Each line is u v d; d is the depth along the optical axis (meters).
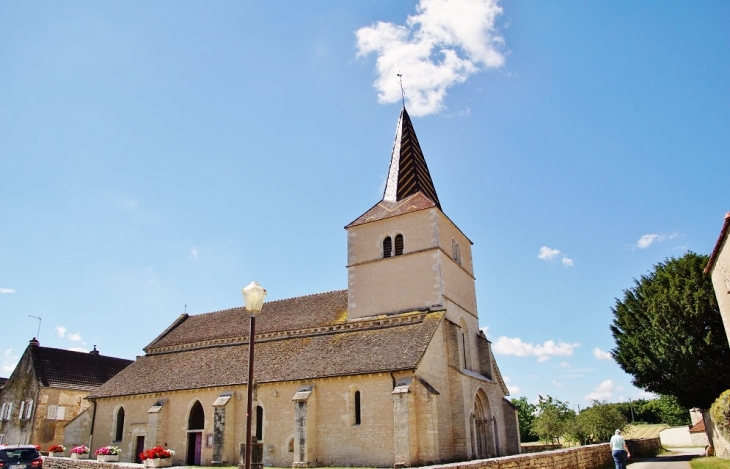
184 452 32.34
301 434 27.80
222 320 42.62
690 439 66.00
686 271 33.41
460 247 38.31
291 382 30.06
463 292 36.72
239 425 31.12
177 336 42.56
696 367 30.94
